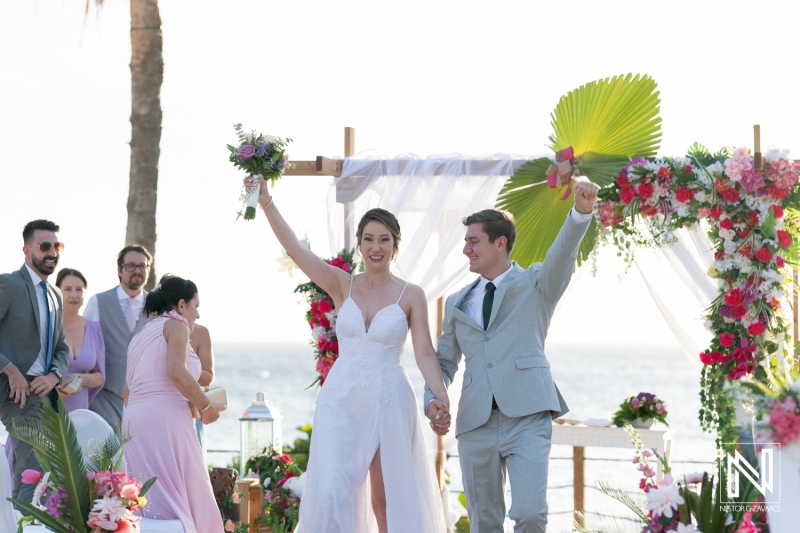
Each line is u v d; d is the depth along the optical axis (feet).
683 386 193.16
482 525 17.31
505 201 23.77
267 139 17.44
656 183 23.08
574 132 23.03
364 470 16.35
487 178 23.81
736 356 22.91
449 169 23.95
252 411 23.70
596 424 27.30
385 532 17.04
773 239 23.25
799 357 23.16
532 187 23.61
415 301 17.38
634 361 308.19
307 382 227.20
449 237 23.76
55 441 14.84
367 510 17.01
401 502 16.38
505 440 16.81
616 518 15.83
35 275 21.48
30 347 21.15
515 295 17.11
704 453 77.82
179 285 19.49
